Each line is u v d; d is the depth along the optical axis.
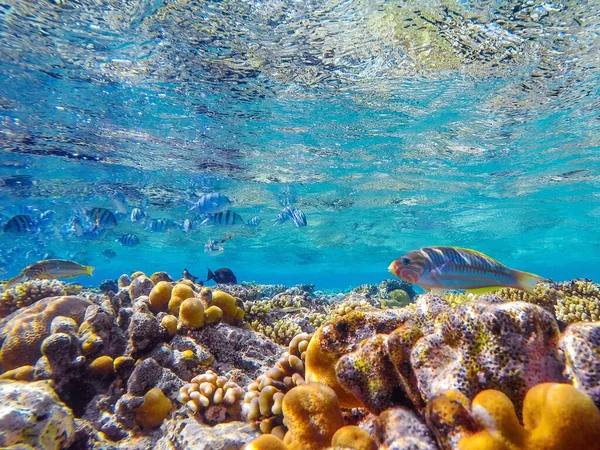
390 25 1.08
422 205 2.98
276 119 1.63
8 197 2.61
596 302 0.75
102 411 0.63
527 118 1.62
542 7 1.01
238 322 0.82
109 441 0.59
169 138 1.81
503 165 2.16
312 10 1.02
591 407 0.24
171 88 1.41
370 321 0.43
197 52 1.20
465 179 2.39
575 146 1.90
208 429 0.52
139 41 1.16
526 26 1.08
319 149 1.94
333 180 2.41
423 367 0.34
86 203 2.82
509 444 0.25
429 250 0.53
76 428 0.55
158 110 1.56
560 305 0.77
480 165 2.16
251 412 0.52
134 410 0.60
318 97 1.46
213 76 1.33
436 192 2.66
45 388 0.53
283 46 1.17
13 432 0.46
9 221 1.53
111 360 0.68
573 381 0.29
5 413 0.46
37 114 1.59
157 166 2.16
